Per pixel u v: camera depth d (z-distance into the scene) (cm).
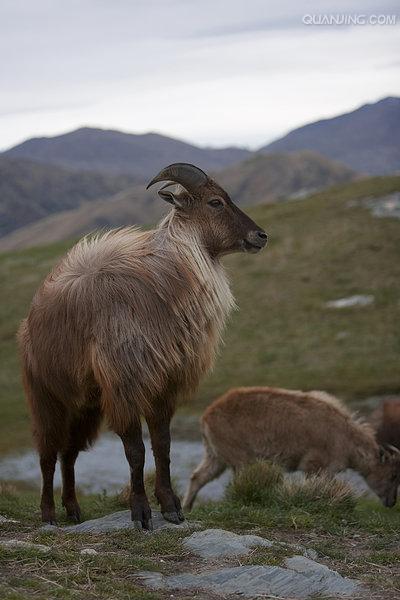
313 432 1184
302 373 3366
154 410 723
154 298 705
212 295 746
